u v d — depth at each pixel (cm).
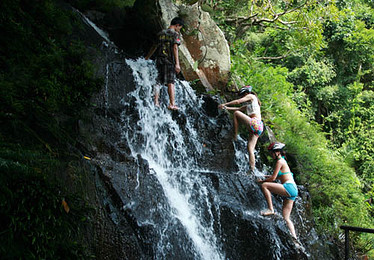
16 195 285
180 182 489
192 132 609
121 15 725
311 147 846
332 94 1543
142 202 409
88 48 548
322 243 611
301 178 761
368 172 1225
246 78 854
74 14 592
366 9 1745
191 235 446
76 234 331
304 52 1411
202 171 542
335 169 809
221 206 504
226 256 472
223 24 1081
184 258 422
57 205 319
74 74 488
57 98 452
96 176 391
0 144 332
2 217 273
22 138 366
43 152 366
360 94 1534
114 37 694
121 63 567
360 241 721
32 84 433
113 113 514
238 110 629
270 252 489
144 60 653
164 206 432
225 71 750
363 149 1312
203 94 672
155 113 570
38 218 294
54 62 476
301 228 588
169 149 565
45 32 511
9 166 293
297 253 505
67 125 438
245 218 502
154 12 666
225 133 639
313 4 1107
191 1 798
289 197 534
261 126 593
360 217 773
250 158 605
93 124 470
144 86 580
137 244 379
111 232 364
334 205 762
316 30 1113
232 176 564
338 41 1617
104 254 349
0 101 382
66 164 366
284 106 945
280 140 793
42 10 528
